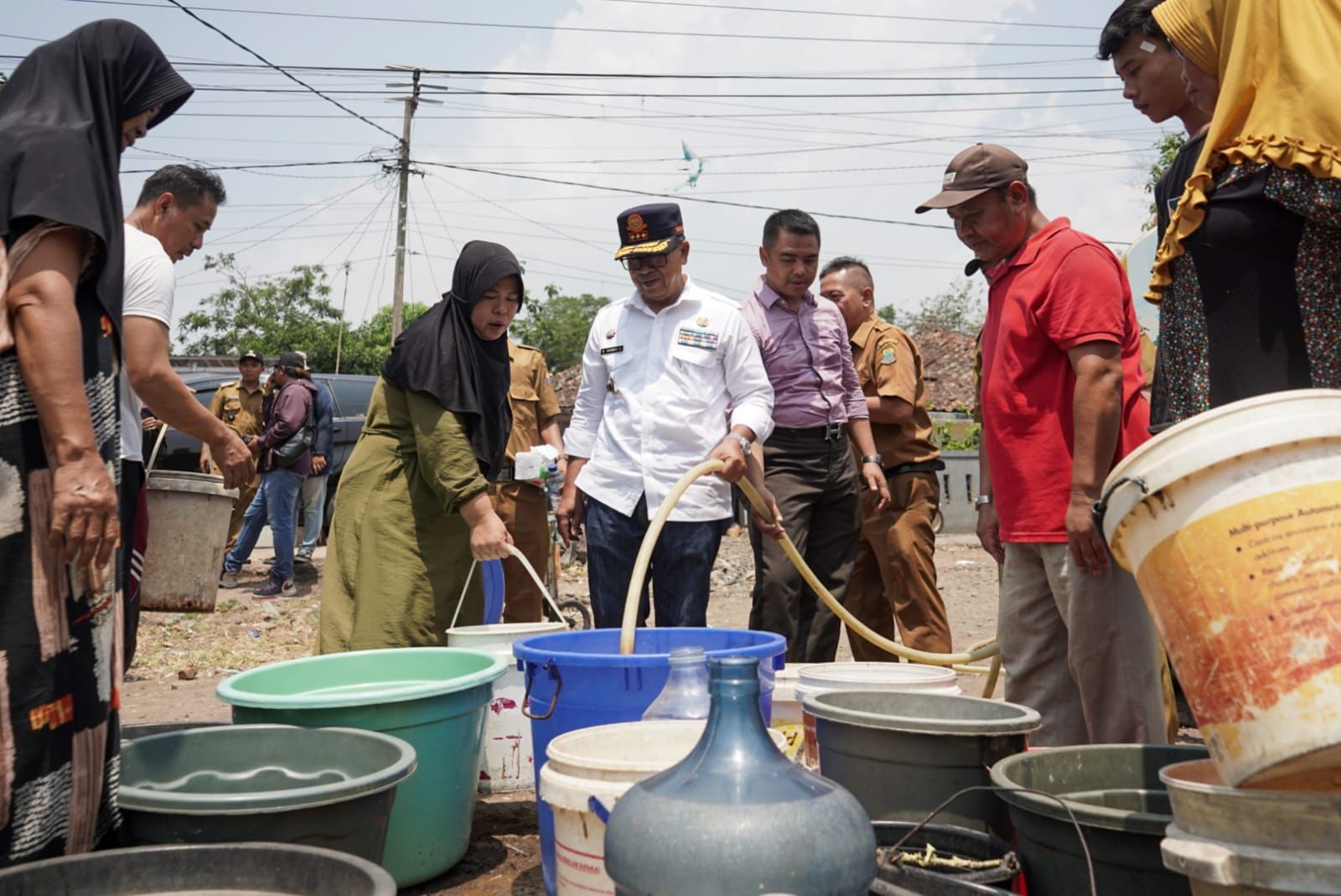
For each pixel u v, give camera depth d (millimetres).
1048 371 3410
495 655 3574
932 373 30844
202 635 8688
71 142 2311
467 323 4148
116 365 2422
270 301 48094
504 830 3719
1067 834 2145
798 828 1630
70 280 2283
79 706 2273
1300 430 1746
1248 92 2459
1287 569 1721
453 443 3980
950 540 17750
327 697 2965
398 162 27812
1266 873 1660
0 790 2127
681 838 1622
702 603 4363
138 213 4258
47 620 2211
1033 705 3564
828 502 5211
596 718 2887
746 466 4023
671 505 3254
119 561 2465
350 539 4168
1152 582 1895
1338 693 1661
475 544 4016
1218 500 1780
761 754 1765
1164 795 2535
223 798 2357
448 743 3146
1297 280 2449
